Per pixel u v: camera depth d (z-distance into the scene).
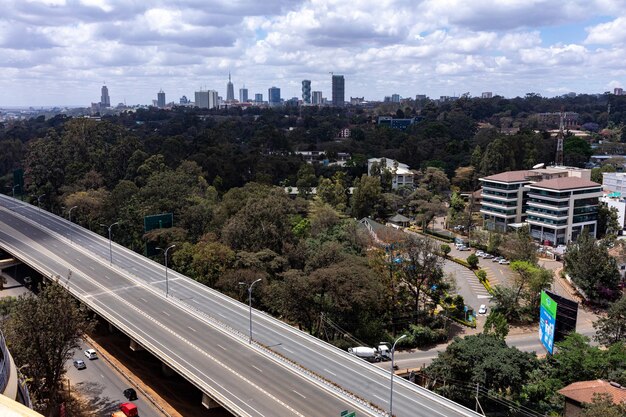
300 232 130.12
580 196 149.38
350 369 66.12
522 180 162.38
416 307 100.50
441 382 73.69
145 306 87.31
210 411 68.06
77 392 72.44
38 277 122.62
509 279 120.56
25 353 62.22
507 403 66.31
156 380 76.38
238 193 143.75
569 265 113.38
